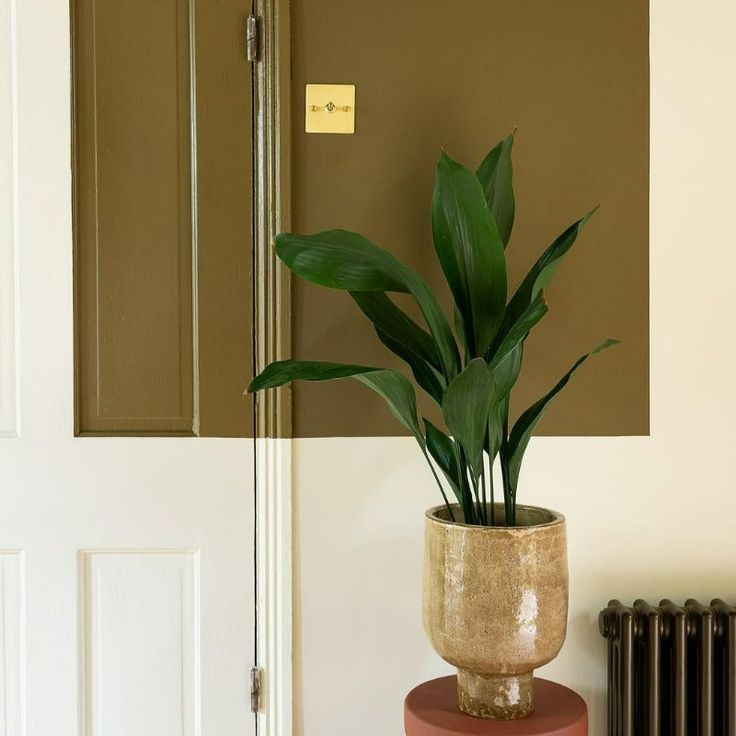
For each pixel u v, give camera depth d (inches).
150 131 61.7
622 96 62.6
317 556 61.9
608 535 62.7
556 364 62.5
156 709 61.4
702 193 62.9
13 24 61.1
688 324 63.0
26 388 61.1
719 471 63.1
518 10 62.4
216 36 61.7
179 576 61.7
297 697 61.7
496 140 62.3
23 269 61.1
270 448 61.6
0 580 61.1
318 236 48.6
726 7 62.9
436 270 62.3
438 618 49.3
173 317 61.9
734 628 57.1
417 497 62.2
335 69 61.9
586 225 62.6
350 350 62.0
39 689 60.7
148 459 61.4
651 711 56.7
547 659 48.8
